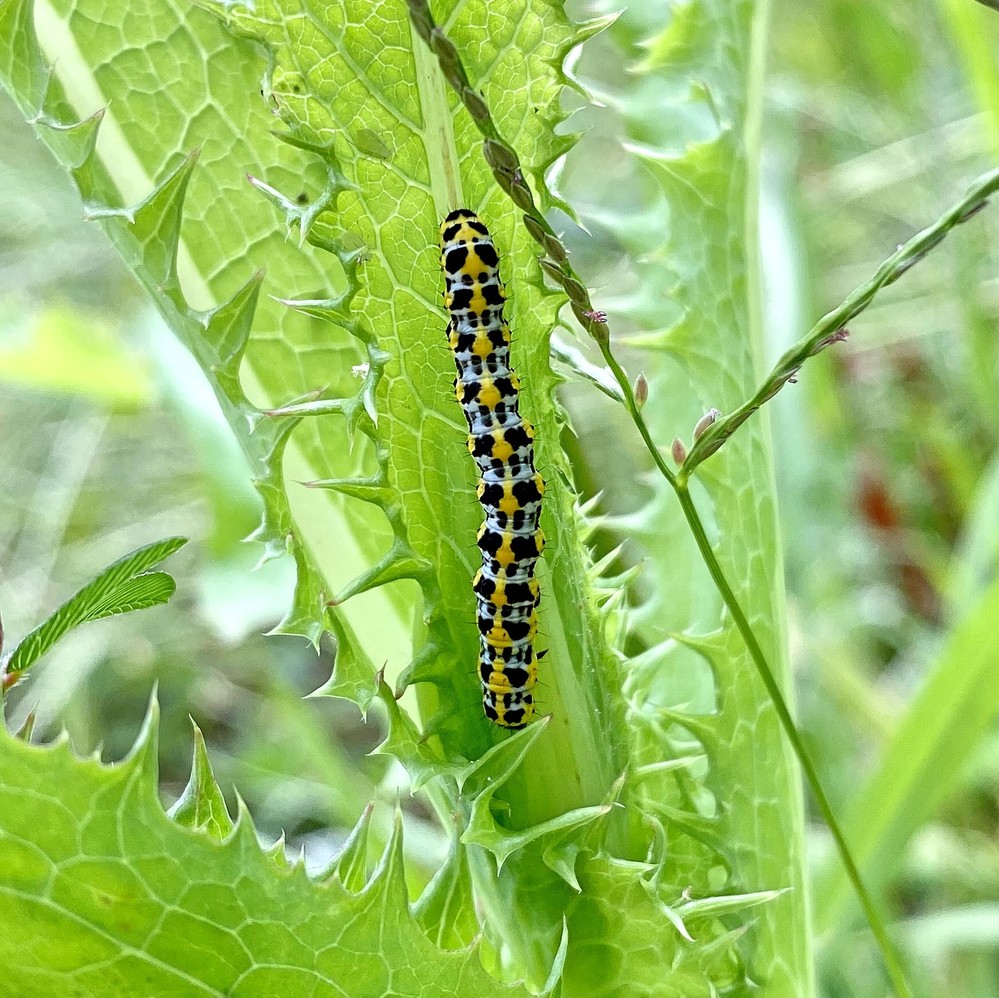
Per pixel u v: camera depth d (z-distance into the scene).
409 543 0.10
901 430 0.25
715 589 0.13
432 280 0.10
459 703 0.11
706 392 0.13
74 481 0.30
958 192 0.25
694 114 0.14
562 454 0.11
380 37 0.10
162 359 0.20
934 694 0.15
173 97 0.11
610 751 0.11
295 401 0.12
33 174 0.31
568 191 0.31
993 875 0.19
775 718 0.12
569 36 0.10
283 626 0.10
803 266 0.23
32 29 0.10
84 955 0.09
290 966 0.09
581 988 0.10
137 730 0.25
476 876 0.11
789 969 0.12
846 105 0.29
